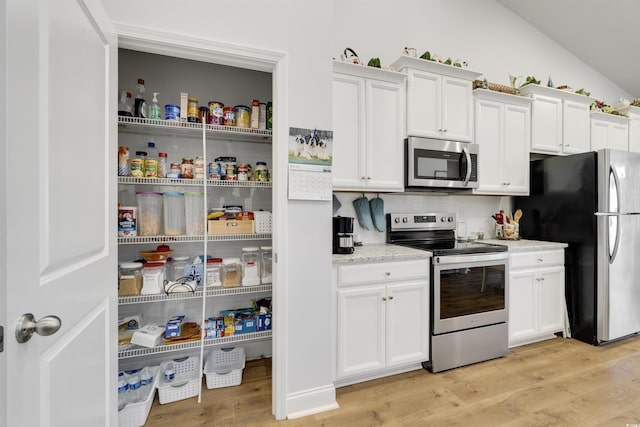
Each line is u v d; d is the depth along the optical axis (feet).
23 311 2.06
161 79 6.36
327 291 5.53
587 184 8.21
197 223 5.89
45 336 2.31
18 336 1.99
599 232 7.98
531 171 9.62
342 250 6.47
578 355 7.50
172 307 6.51
